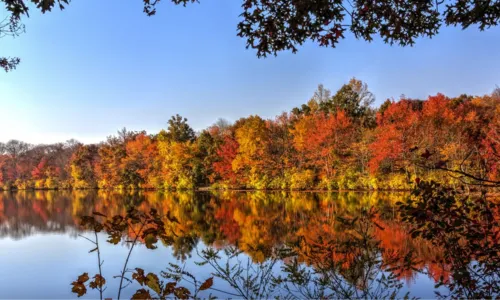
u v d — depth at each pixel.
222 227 14.42
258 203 24.05
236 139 42.28
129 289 7.54
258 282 5.54
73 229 16.38
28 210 25.17
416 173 26.92
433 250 6.84
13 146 71.62
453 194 3.35
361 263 4.42
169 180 46.22
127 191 46.38
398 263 6.04
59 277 8.66
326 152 33.69
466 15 3.36
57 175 62.81
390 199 22.28
